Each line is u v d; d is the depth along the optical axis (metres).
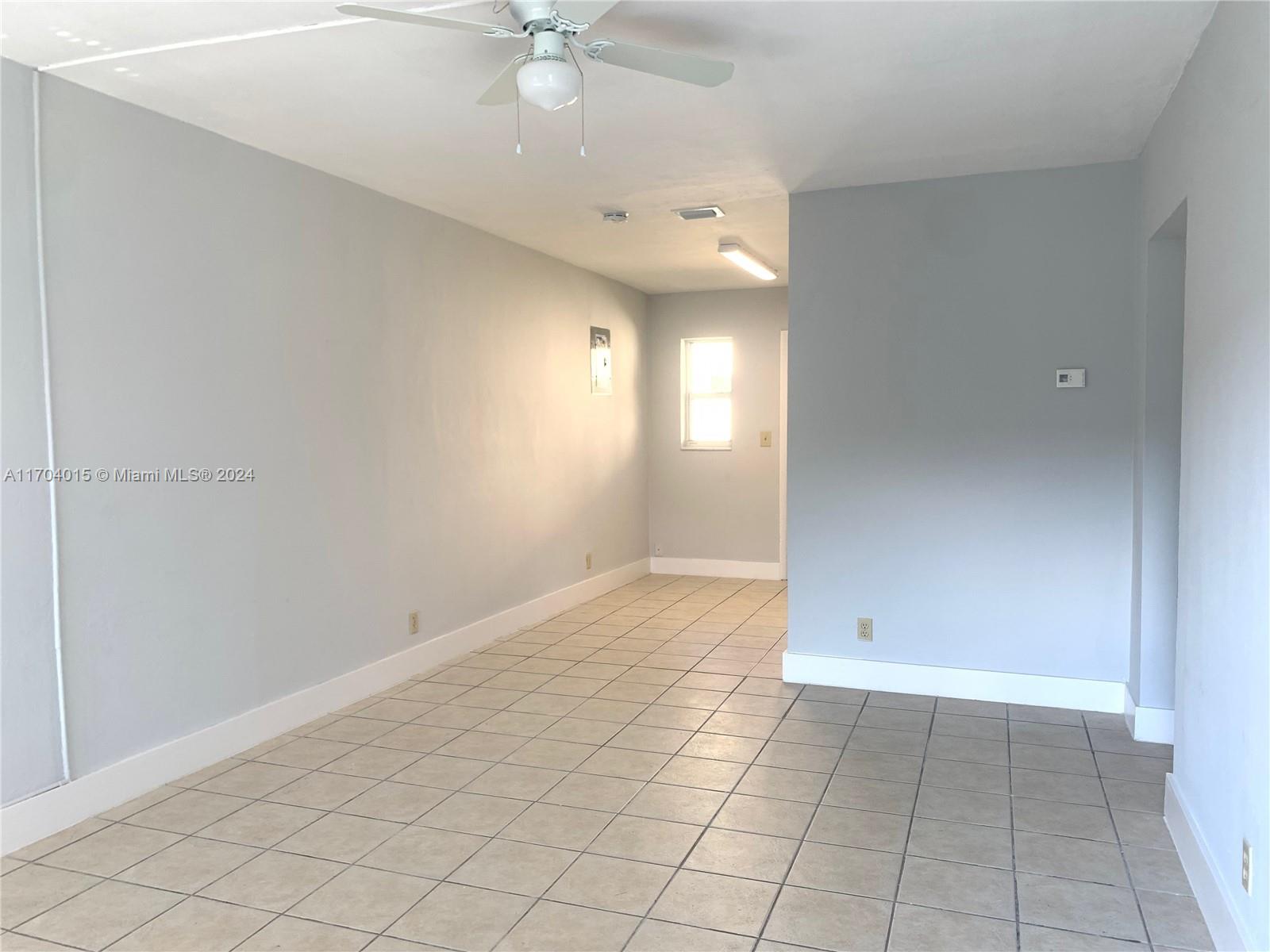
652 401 7.90
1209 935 2.29
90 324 3.05
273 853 2.79
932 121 3.43
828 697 4.35
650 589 7.25
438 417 4.94
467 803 3.15
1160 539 3.65
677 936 2.31
